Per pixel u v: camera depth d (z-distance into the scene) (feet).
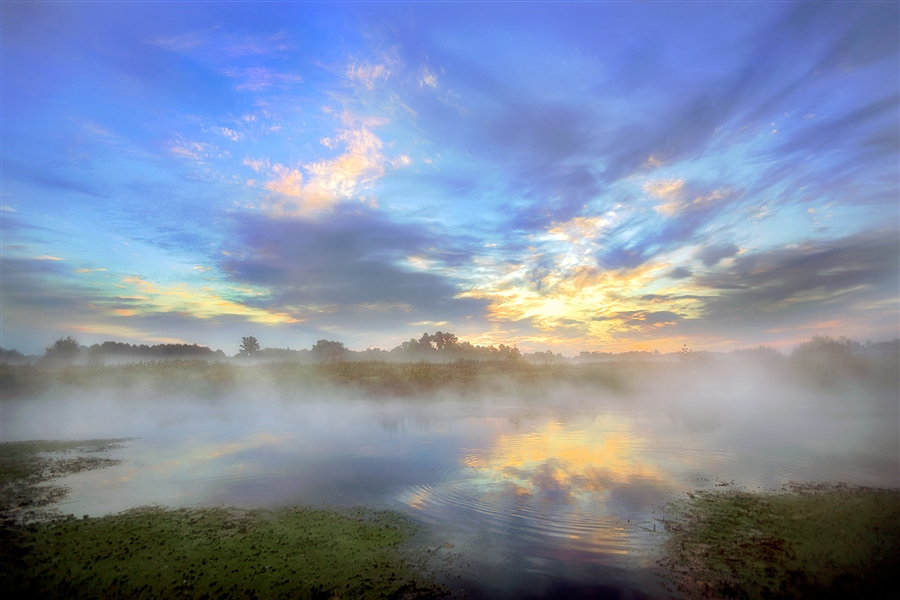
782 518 23.79
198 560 20.08
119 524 24.26
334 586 17.89
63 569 19.34
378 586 17.88
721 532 22.34
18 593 17.54
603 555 20.22
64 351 152.56
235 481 32.32
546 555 20.30
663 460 36.73
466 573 18.83
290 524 24.08
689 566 19.10
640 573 18.66
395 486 30.73
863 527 22.04
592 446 42.37
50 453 41.83
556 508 26.08
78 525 24.16
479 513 25.43
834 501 26.03
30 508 27.12
